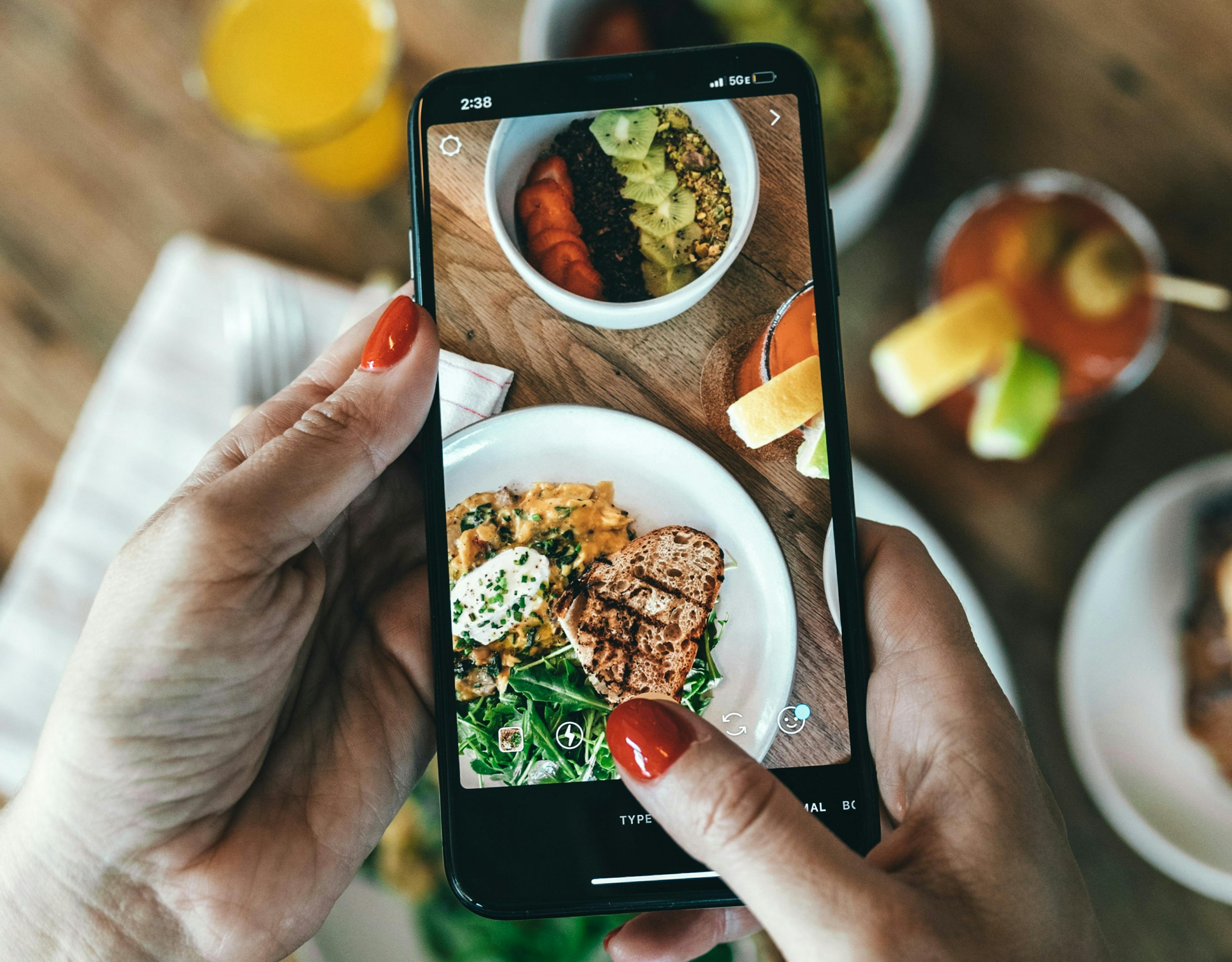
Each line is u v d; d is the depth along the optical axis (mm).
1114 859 749
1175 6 789
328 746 636
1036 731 767
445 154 597
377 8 845
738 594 587
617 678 586
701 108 594
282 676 589
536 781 573
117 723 527
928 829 528
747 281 592
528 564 591
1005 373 715
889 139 674
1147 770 734
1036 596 779
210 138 870
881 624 623
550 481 596
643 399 595
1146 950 740
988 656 708
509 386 596
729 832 480
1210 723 726
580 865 563
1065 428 783
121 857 549
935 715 572
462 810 569
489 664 586
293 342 815
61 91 880
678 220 596
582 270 596
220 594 533
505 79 595
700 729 505
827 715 571
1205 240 785
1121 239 726
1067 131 799
